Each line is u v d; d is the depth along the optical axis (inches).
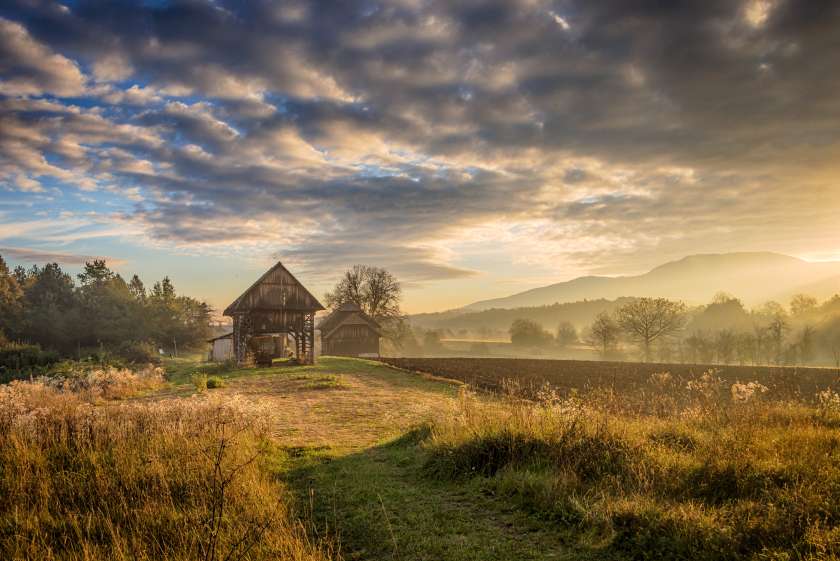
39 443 378.6
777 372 1232.2
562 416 397.4
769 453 319.0
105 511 275.6
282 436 545.6
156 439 390.3
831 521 225.5
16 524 256.2
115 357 2378.2
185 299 4397.1
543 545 240.5
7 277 3548.2
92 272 3890.3
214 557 211.2
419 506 301.0
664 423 431.8
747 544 214.2
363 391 964.0
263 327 1716.3
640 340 3221.0
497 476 329.4
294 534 241.1
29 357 2333.9
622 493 278.4
